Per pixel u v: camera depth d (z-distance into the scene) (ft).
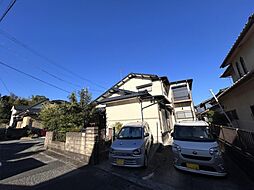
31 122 75.10
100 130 21.99
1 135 57.21
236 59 30.48
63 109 34.47
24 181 14.48
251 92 23.31
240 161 16.62
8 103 108.68
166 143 33.60
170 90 63.31
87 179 14.80
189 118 60.08
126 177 15.14
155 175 15.48
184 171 15.94
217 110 46.14
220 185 12.87
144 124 24.80
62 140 27.66
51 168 18.42
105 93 48.06
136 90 48.55
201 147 15.31
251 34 22.50
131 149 17.38
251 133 14.43
